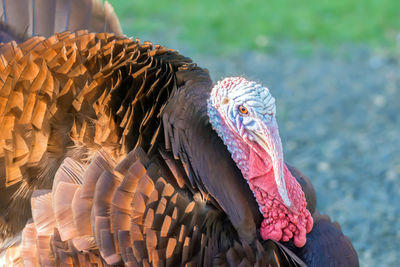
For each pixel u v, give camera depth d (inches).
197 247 215.0
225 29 737.0
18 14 279.6
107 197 211.2
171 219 211.5
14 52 236.4
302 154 486.0
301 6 802.8
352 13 789.9
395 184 445.1
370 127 537.6
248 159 225.6
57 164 226.8
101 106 219.8
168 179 221.9
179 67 232.8
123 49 234.5
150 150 221.5
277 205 225.9
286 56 690.2
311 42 727.7
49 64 227.5
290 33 743.1
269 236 227.9
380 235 387.5
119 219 209.6
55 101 223.6
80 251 213.3
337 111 567.8
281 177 215.3
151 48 245.0
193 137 221.3
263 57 682.8
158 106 226.4
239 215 222.5
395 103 585.6
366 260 365.1
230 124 222.5
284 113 560.1
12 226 229.5
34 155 222.4
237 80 222.2
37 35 253.8
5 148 219.6
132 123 222.2
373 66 674.2
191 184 221.5
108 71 227.3
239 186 226.8
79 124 224.5
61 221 213.3
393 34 747.4
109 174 212.8
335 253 227.5
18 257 225.9
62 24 288.2
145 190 211.8
